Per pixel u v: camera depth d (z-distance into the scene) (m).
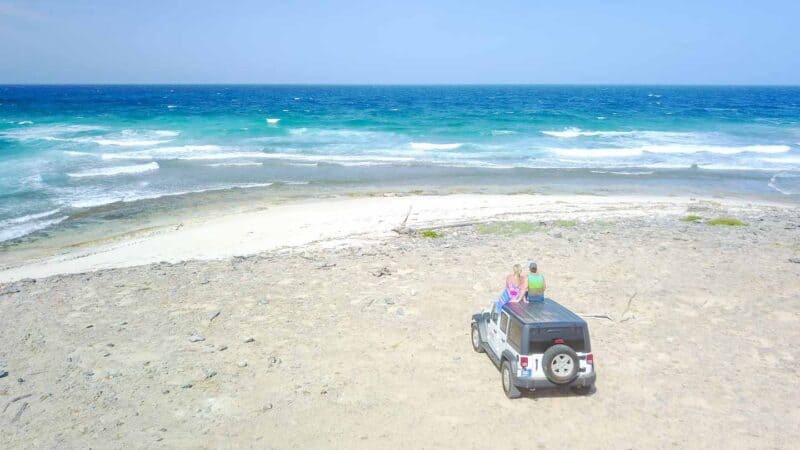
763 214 25.80
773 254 18.12
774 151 46.94
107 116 71.88
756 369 11.10
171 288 15.20
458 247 19.11
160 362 11.04
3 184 31.70
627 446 8.75
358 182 34.19
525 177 36.19
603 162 41.78
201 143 48.41
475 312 13.56
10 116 73.44
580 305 13.94
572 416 9.51
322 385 10.31
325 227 23.19
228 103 118.56
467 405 9.78
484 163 40.81
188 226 23.80
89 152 42.50
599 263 17.06
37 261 19.58
